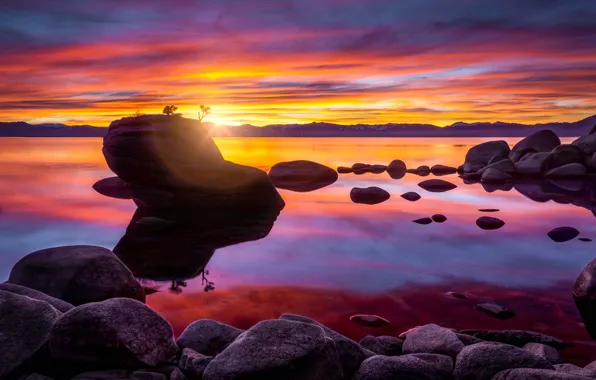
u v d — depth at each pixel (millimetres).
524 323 7227
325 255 12172
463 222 16469
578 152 30562
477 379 4426
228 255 12273
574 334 6750
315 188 27250
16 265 7125
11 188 27188
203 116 23781
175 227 16266
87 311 4594
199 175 20766
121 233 15273
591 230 14938
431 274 10258
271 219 17703
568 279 9758
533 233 14547
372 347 5762
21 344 4477
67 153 74312
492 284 9438
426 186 26594
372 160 54625
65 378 4426
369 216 18000
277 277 10102
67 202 21938
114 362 4461
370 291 9023
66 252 7289
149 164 20891
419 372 4465
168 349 4910
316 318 7531
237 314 7770
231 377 3990
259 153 74812
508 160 31312
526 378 4027
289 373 4062
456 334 5742
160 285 9516
